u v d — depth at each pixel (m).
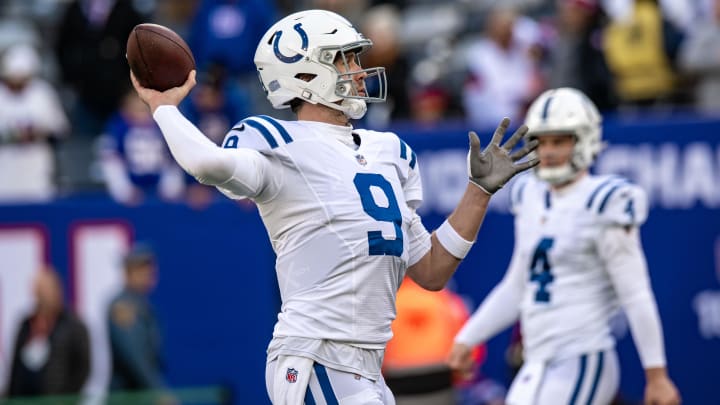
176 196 31.77
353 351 13.59
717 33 33.22
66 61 36.41
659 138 30.19
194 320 30.61
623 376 29.66
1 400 27.86
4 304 30.48
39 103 34.12
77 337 29.23
